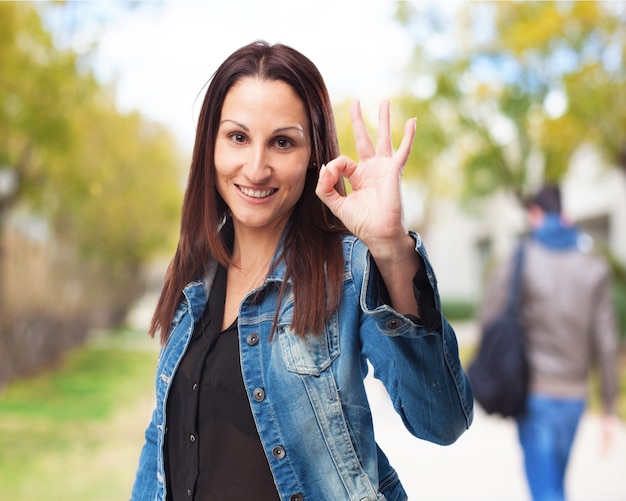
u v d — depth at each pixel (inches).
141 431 351.6
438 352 69.1
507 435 352.8
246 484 74.0
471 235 1528.1
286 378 73.8
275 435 73.2
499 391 153.3
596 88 493.7
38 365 537.3
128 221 596.4
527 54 525.7
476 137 644.7
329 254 77.0
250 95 77.0
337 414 73.2
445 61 613.0
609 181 864.9
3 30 335.3
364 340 74.3
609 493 245.9
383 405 421.4
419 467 287.3
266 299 77.2
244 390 74.9
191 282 82.6
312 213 79.2
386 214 67.0
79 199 459.5
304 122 78.0
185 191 84.7
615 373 158.2
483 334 156.2
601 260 158.6
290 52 78.5
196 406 76.3
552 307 154.3
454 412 72.1
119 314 1126.4
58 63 346.6
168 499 79.4
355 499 72.4
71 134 381.7
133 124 466.0
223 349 77.0
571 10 482.3
